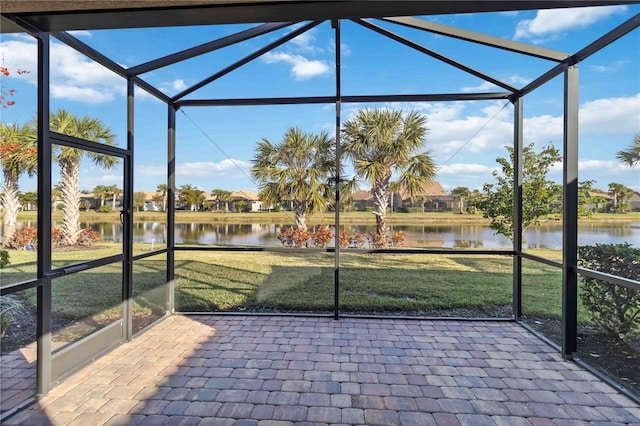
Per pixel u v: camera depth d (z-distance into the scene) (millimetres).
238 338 3607
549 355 3207
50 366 2561
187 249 4379
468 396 2514
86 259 3109
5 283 2717
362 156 4680
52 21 2191
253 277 5508
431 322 4094
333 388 2617
